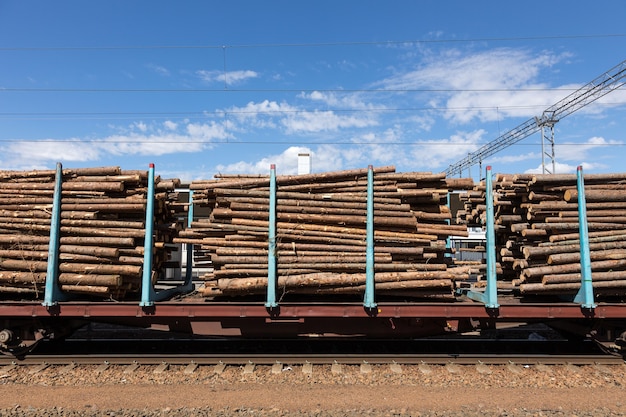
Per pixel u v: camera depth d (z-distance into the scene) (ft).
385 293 23.00
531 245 24.95
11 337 22.40
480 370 22.72
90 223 23.00
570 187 24.04
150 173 23.11
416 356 24.30
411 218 23.41
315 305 22.25
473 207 31.01
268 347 26.17
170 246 29.22
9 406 18.17
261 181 23.85
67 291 22.81
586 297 22.35
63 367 22.94
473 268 27.25
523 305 22.43
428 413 17.71
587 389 20.76
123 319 23.31
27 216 23.25
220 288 22.63
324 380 21.59
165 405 18.39
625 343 23.49
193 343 26.40
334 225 23.68
